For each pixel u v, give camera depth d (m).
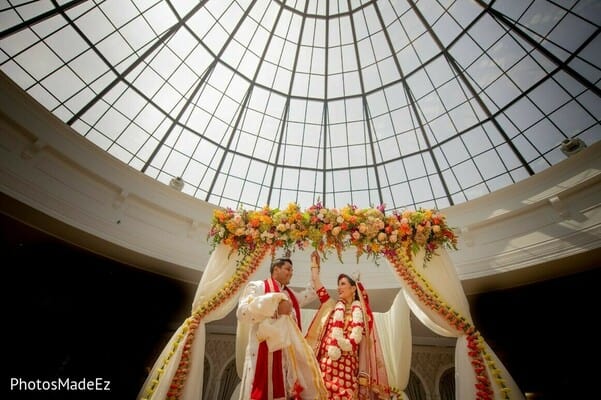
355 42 10.75
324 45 10.99
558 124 8.49
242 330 4.66
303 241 5.19
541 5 7.90
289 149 11.81
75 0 7.38
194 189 10.75
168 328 11.39
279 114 11.53
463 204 9.02
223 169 11.10
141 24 8.58
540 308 9.15
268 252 5.27
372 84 11.07
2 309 8.02
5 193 5.91
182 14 9.06
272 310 3.07
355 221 5.08
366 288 9.23
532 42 8.27
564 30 7.82
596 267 7.11
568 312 8.89
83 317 9.48
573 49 7.82
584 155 7.26
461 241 8.73
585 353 8.52
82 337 9.34
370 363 3.57
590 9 7.32
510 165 9.40
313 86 11.46
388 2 9.80
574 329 8.84
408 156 11.04
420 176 10.93
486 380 3.98
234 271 4.98
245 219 5.16
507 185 9.05
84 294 9.48
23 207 6.26
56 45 7.55
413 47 10.12
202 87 10.21
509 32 8.59
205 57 9.95
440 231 5.05
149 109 9.48
